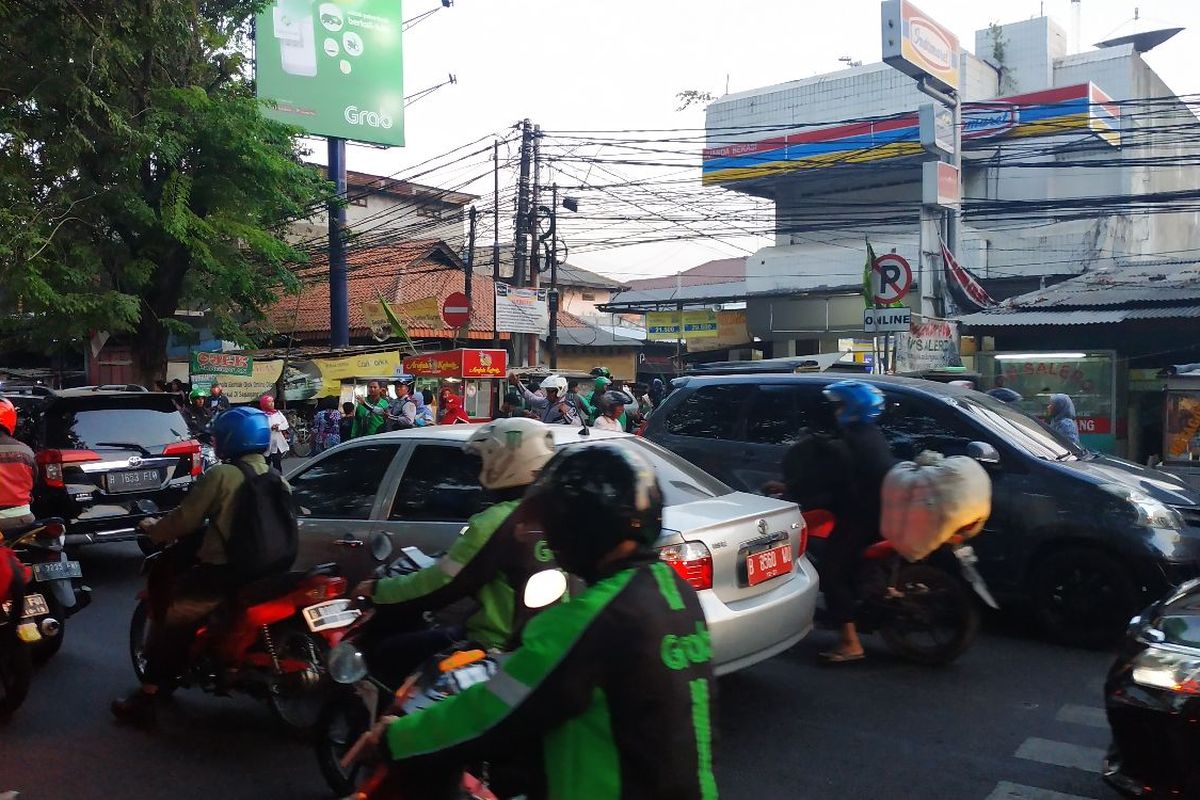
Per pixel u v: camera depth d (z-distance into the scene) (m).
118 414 9.51
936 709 5.25
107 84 14.48
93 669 6.23
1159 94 27.25
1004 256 23.62
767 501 5.37
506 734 1.74
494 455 3.29
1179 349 14.66
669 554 4.52
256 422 4.82
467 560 3.18
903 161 23.95
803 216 21.80
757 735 4.89
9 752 4.83
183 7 14.73
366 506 5.41
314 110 23.72
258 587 4.63
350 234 23.52
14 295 15.20
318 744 4.23
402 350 24.42
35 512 8.88
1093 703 5.31
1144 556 5.99
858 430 5.93
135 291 16.78
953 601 5.86
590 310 41.34
